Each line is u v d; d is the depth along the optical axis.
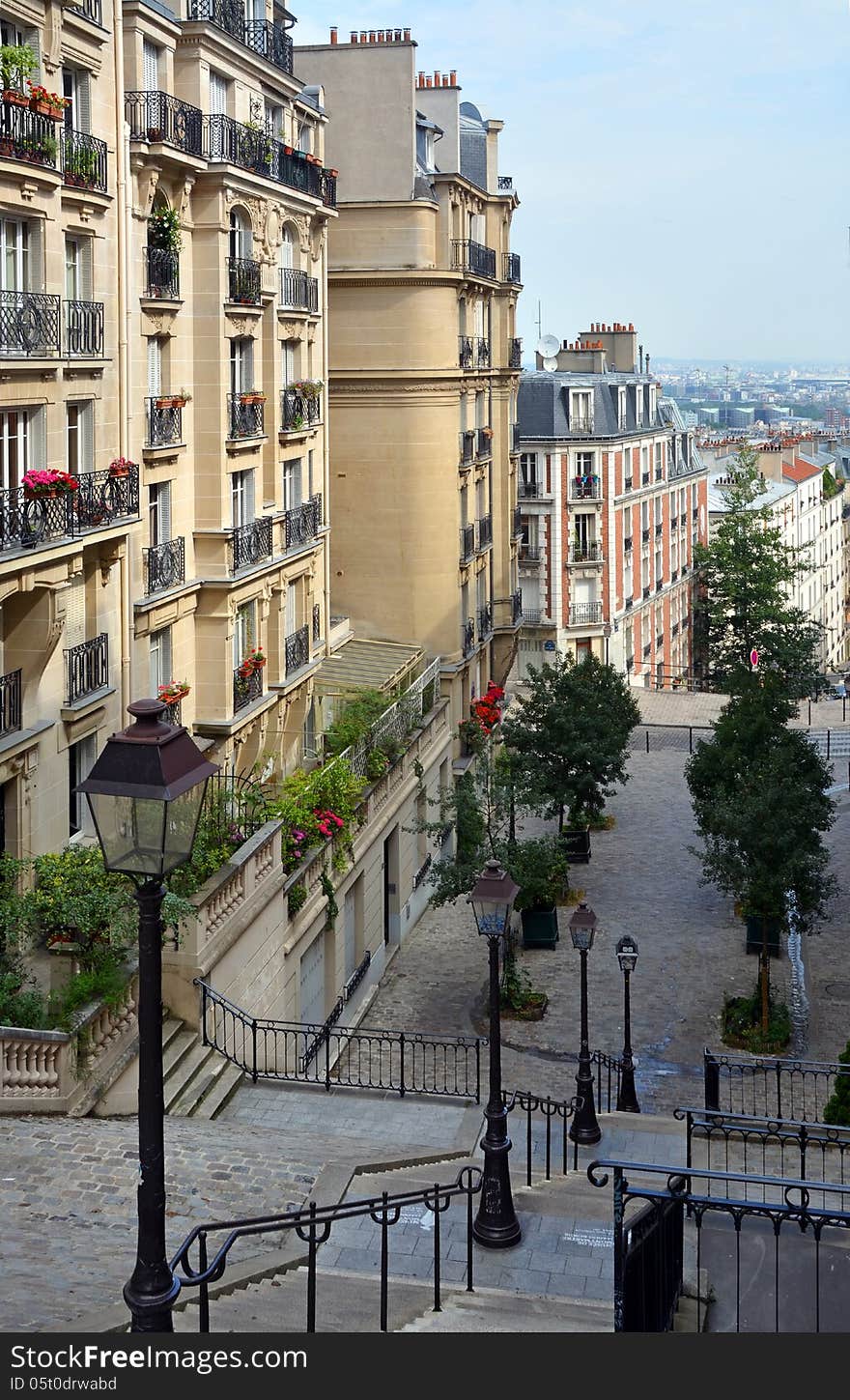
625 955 23.70
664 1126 22.14
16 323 19.95
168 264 25.23
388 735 34.84
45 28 20.77
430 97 45.56
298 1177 16.83
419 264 40.53
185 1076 20.25
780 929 31.11
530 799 33.75
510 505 50.47
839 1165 20.44
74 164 21.72
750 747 34.16
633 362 81.75
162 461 25.80
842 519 126.06
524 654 69.81
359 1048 27.56
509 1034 29.88
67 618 22.34
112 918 19.34
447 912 38.88
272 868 24.95
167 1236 14.85
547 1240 15.89
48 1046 17.73
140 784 8.41
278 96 30.97
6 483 20.66
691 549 84.56
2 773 20.66
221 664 27.84
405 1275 14.46
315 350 34.72
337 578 42.50
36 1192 15.20
